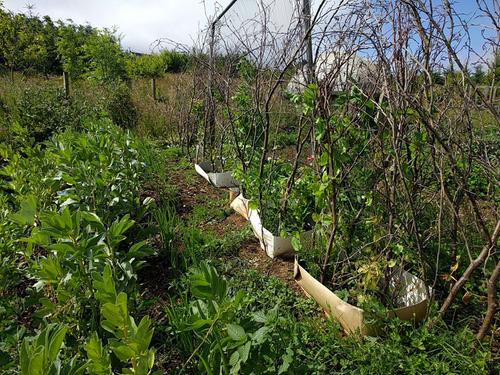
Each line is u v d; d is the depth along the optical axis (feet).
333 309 8.29
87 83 47.70
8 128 24.40
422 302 7.92
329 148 8.45
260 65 13.17
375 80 7.85
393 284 8.98
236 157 17.33
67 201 9.53
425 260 8.51
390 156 8.22
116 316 4.12
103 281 4.99
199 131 22.67
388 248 8.30
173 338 7.67
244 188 14.67
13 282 8.46
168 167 22.17
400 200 8.73
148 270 10.77
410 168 8.75
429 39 6.96
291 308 9.11
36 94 27.89
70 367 4.12
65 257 6.29
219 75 16.92
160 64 57.21
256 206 11.91
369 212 9.34
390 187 8.48
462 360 6.65
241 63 16.48
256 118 14.90
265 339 5.18
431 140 7.82
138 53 63.26
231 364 4.90
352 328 7.84
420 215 9.11
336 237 9.41
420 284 8.38
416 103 6.64
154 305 9.11
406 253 8.14
